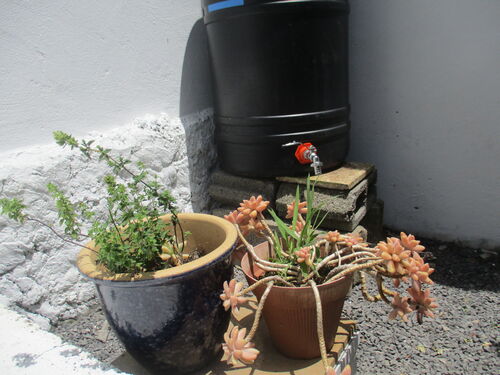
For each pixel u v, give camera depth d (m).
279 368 1.33
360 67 2.47
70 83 1.77
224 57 2.03
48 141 1.73
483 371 1.52
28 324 1.23
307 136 2.00
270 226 2.09
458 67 2.22
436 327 1.77
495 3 2.06
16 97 1.61
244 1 1.86
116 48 1.94
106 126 1.93
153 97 2.14
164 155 2.13
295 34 1.88
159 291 1.16
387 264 1.17
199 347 1.28
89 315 1.83
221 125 2.20
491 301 1.93
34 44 1.64
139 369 1.40
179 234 1.52
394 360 1.60
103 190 1.87
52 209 1.69
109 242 1.23
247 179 2.21
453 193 2.40
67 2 1.73
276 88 1.94
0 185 1.52
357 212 2.08
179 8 2.22
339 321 1.40
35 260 1.66
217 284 1.27
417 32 2.27
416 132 2.41
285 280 1.30
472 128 2.26
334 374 1.06
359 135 2.57
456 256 2.34
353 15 2.42
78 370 1.03
